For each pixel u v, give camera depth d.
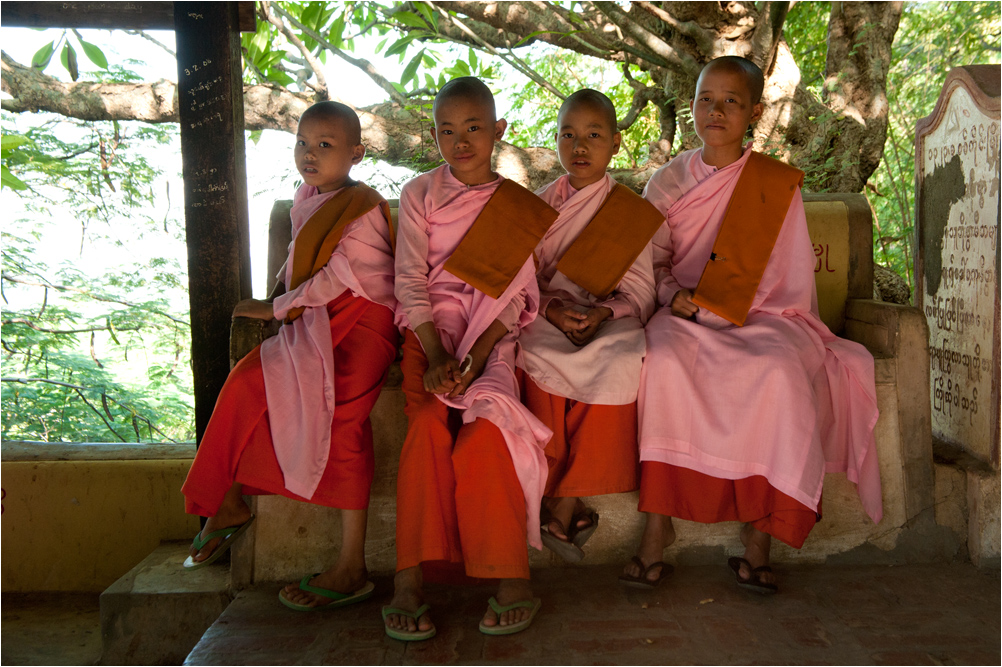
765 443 2.74
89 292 6.96
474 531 2.54
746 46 5.20
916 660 2.33
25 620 3.34
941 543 3.07
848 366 2.97
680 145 5.64
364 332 2.89
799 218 3.12
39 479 3.58
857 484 2.98
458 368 2.65
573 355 2.80
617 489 2.82
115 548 3.59
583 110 3.00
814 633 2.49
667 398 2.81
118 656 2.97
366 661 2.37
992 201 3.17
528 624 2.52
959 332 3.46
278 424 2.70
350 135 3.02
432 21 5.23
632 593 2.78
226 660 2.38
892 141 6.80
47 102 5.82
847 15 5.62
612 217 3.08
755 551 2.80
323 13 5.46
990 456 3.11
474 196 2.90
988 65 3.35
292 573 2.98
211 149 3.31
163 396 7.07
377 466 3.00
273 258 3.69
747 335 2.93
